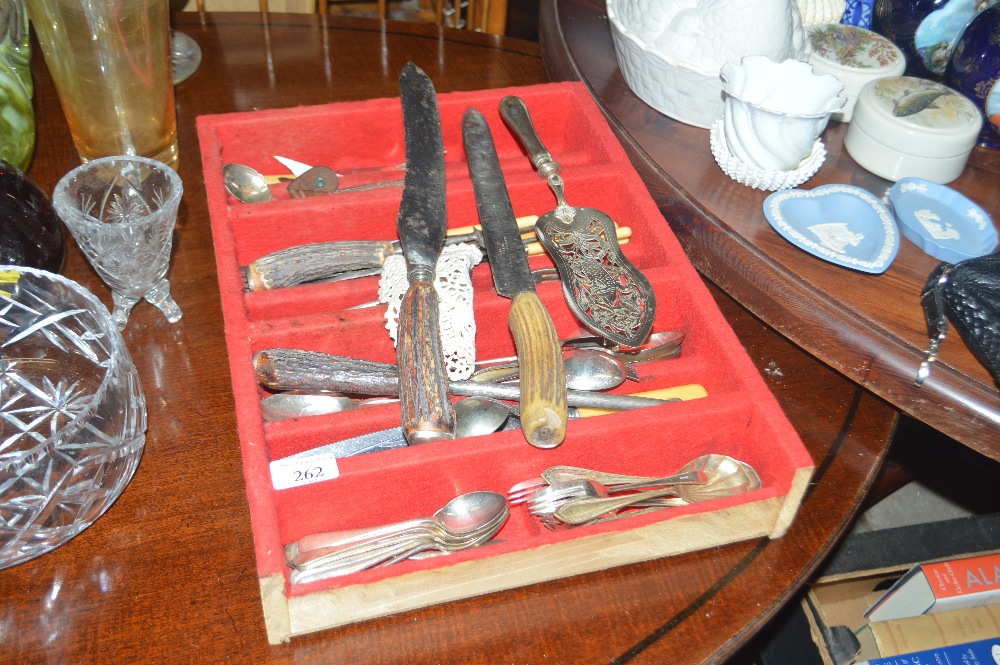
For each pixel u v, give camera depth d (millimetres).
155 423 670
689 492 623
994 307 632
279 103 975
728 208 792
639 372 693
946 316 671
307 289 707
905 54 943
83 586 573
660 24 852
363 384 643
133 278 700
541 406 573
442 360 623
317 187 792
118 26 739
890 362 677
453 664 552
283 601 517
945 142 780
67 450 539
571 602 584
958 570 915
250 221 735
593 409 661
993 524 1023
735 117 777
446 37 1098
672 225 813
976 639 906
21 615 558
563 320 728
